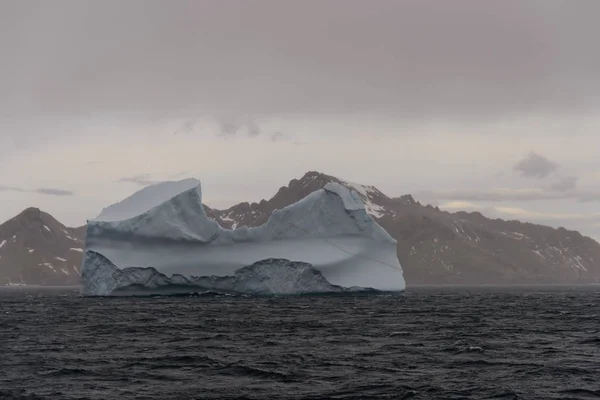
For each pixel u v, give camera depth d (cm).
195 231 12862
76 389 4434
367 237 13338
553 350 5991
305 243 13000
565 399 4150
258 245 12912
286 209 13100
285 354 5759
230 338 6862
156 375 4872
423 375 4847
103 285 12744
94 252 12669
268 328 7775
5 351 6000
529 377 4775
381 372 4956
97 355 5747
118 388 4469
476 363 5306
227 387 4491
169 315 9519
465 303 14550
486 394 4278
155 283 12669
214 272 12719
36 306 13262
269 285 12800
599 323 8781
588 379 4709
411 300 15275
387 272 13125
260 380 4703
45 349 6112
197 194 12988
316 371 4994
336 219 13288
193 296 14162
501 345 6322
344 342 6531
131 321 8694
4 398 4206
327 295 13175
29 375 4872
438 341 6606
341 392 4341
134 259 12550
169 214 12769
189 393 4331
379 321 8738
